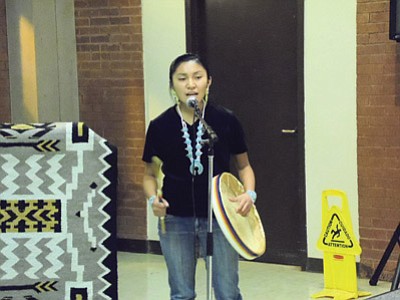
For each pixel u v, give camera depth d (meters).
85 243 3.71
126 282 6.62
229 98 7.20
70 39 7.77
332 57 6.55
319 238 6.20
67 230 3.70
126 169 7.62
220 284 4.16
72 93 7.79
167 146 4.14
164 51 7.37
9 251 3.68
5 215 3.66
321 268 6.75
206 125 3.96
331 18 6.52
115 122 7.64
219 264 4.13
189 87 4.05
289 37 6.88
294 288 6.32
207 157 4.11
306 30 6.64
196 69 4.08
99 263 3.73
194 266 4.23
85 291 3.73
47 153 3.66
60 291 3.73
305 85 6.70
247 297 6.08
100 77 7.68
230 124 4.19
